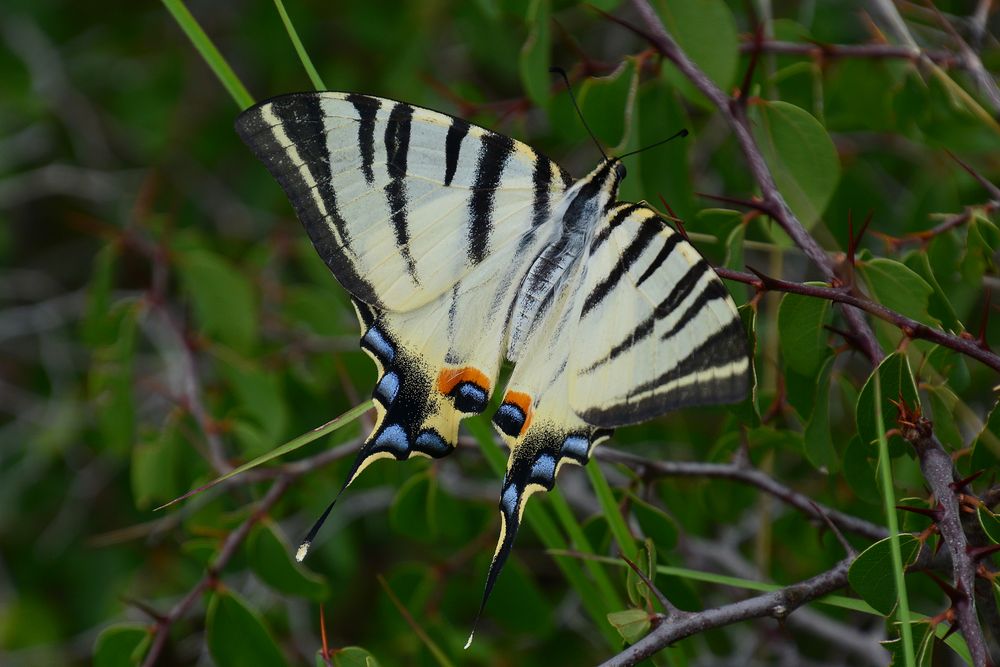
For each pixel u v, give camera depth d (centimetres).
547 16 117
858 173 121
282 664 117
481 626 124
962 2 121
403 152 115
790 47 117
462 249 115
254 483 120
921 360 115
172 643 125
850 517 116
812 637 123
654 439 123
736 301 115
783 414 118
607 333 114
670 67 117
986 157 120
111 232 122
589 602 116
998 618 114
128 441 121
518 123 120
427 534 119
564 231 115
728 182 121
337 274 115
